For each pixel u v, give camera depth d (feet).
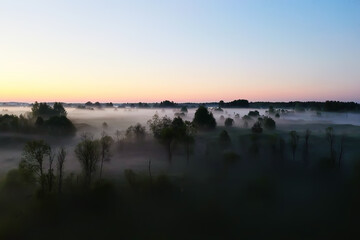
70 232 152.35
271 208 177.58
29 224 156.04
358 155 283.18
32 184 189.37
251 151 291.38
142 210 173.17
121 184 201.36
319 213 171.94
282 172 238.07
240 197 189.67
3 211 163.63
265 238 149.28
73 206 173.37
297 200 187.21
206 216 167.32
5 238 147.02
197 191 197.06
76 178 204.23
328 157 269.03
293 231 154.20
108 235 150.92
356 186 203.92
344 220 164.25
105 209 172.55
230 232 153.99
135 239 147.84
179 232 154.10
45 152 194.59
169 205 178.70
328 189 203.51
